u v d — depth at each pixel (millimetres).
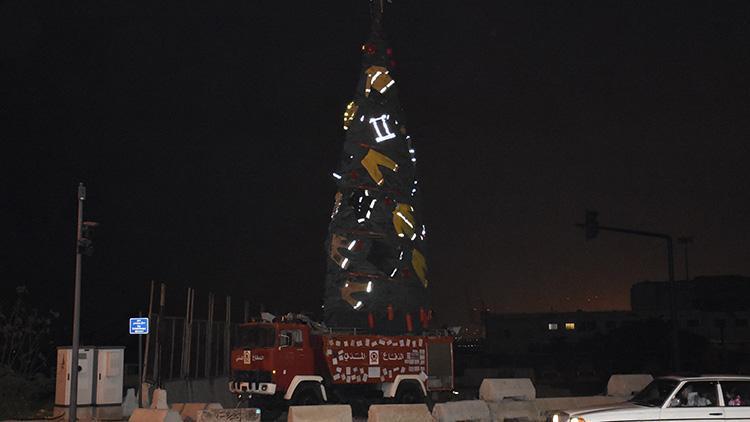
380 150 32531
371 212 31703
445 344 28609
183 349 26953
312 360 26203
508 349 109562
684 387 15414
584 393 39812
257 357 26141
